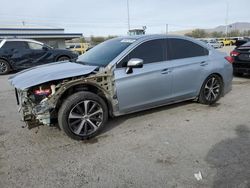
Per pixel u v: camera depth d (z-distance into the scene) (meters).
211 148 3.80
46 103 3.77
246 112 5.41
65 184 3.01
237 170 3.21
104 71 4.20
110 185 2.97
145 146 3.90
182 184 2.96
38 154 3.72
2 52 12.02
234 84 8.34
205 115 5.23
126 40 4.93
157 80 4.76
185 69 5.18
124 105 4.48
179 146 3.88
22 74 4.44
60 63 5.05
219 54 5.97
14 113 5.62
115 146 3.92
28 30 30.64
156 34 5.06
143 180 3.05
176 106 5.80
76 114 4.01
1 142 4.12
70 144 4.02
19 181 3.08
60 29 32.81
